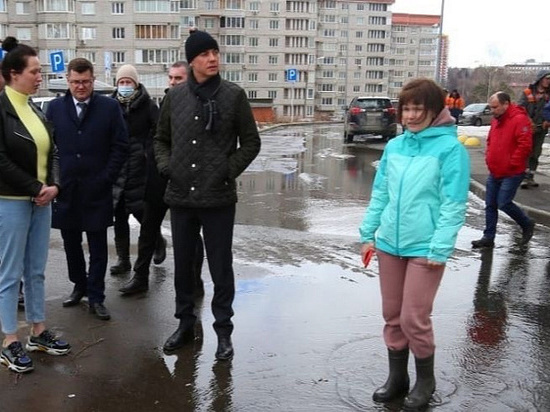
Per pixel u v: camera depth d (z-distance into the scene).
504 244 7.55
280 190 11.91
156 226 5.51
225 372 4.06
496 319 5.06
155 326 4.85
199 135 4.12
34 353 4.33
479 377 4.01
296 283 5.90
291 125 45.78
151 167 5.35
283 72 89.38
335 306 5.29
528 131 7.00
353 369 4.10
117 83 5.64
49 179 4.28
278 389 3.83
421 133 3.47
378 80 111.94
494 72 86.31
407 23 118.31
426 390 3.61
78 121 4.76
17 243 4.05
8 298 4.08
